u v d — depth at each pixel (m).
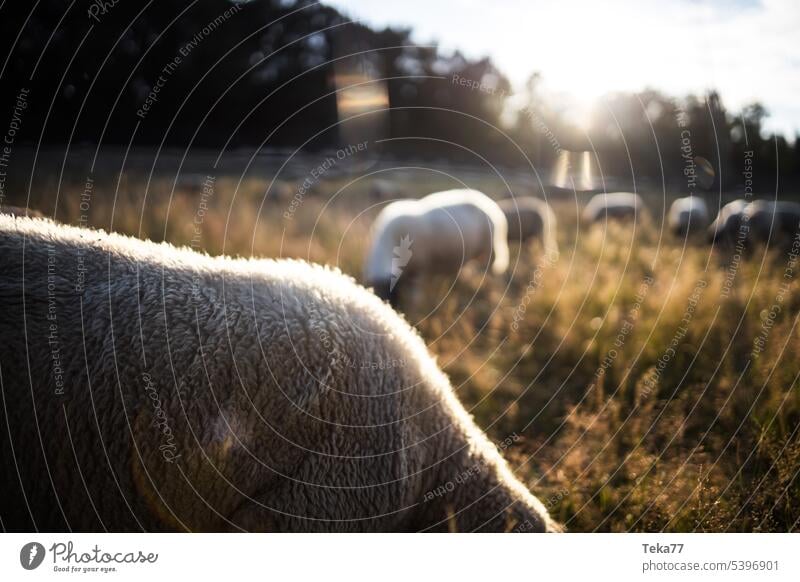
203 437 1.69
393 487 1.81
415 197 11.38
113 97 14.31
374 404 1.82
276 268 1.99
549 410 3.75
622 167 14.75
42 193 7.27
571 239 9.89
